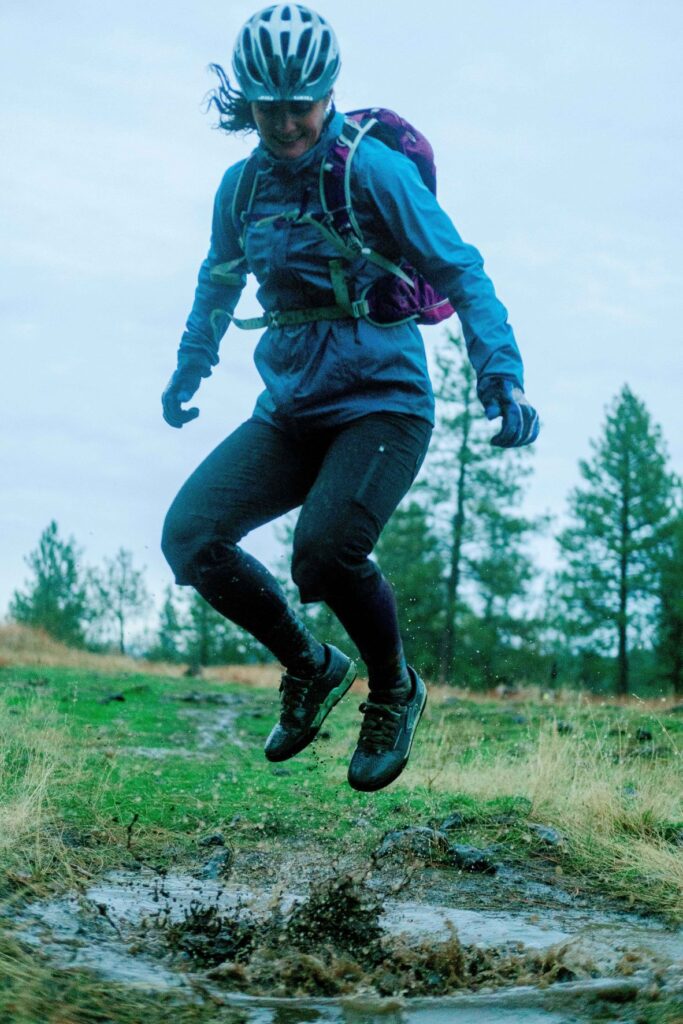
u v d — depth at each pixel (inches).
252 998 114.5
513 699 541.3
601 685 1576.0
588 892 170.9
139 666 734.5
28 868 158.6
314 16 122.3
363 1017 110.0
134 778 239.6
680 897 164.1
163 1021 103.7
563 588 1574.8
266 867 180.1
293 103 121.0
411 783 244.7
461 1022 108.7
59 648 823.1
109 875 166.9
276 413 133.7
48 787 211.8
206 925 138.3
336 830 205.5
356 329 128.8
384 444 127.3
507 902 164.2
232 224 139.1
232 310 150.2
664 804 214.5
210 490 133.8
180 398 154.4
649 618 1571.1
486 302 125.5
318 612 1111.6
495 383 122.8
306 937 135.6
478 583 1539.1
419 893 168.7
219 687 565.9
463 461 1528.1
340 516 123.8
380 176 123.7
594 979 124.3
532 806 215.2
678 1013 107.2
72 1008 102.0
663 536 1544.0
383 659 135.6
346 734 355.9
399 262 129.0
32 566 1795.0
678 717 395.9
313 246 126.3
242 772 262.1
